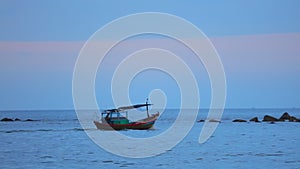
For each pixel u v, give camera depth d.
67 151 64.19
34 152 63.12
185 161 54.50
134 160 55.47
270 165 51.31
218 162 53.56
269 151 63.66
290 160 54.84
